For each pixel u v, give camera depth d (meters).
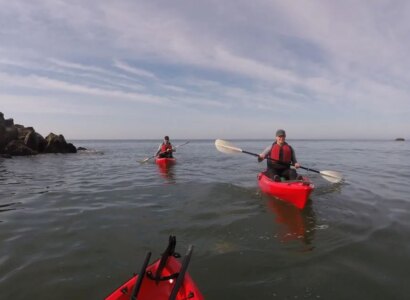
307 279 3.72
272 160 8.30
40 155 23.72
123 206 6.98
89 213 6.45
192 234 5.21
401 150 30.95
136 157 22.20
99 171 13.33
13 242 4.91
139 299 3.07
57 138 26.67
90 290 3.57
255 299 3.33
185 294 2.97
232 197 7.60
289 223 5.68
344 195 7.84
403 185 9.37
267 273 3.87
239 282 3.66
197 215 6.21
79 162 17.80
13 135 24.06
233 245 4.73
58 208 6.86
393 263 4.10
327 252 4.43
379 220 5.80
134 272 3.96
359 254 4.36
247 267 4.02
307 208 6.61
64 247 4.72
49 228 5.54
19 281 3.74
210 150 33.03
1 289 3.57
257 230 5.36
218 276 3.80
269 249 4.57
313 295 3.40
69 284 3.68
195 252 4.50
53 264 4.17
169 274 3.35
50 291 3.54
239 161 18.05
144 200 7.54
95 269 4.04
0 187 9.40
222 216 6.12
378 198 7.52
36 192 8.59
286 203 6.99
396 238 4.91
